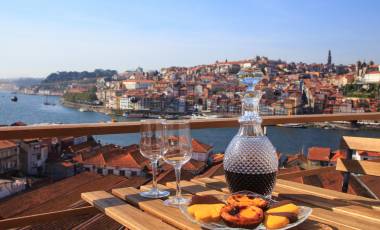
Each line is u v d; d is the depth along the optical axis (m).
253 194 1.16
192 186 1.61
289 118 2.79
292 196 1.45
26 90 156.12
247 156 1.24
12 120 59.09
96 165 18.56
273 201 1.19
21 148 21.75
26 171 21.80
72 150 25.20
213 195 1.26
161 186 1.61
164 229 1.07
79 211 1.91
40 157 22.53
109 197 1.42
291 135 41.62
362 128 45.53
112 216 1.24
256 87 1.35
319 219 1.18
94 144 28.91
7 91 169.25
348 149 1.89
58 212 1.86
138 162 17.19
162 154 1.40
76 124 2.04
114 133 2.07
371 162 1.74
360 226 1.12
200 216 1.05
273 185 1.28
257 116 1.32
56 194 5.77
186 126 1.39
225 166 1.30
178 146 1.36
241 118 1.31
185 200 1.34
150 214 1.27
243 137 1.28
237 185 1.26
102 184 6.17
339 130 44.94
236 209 1.04
